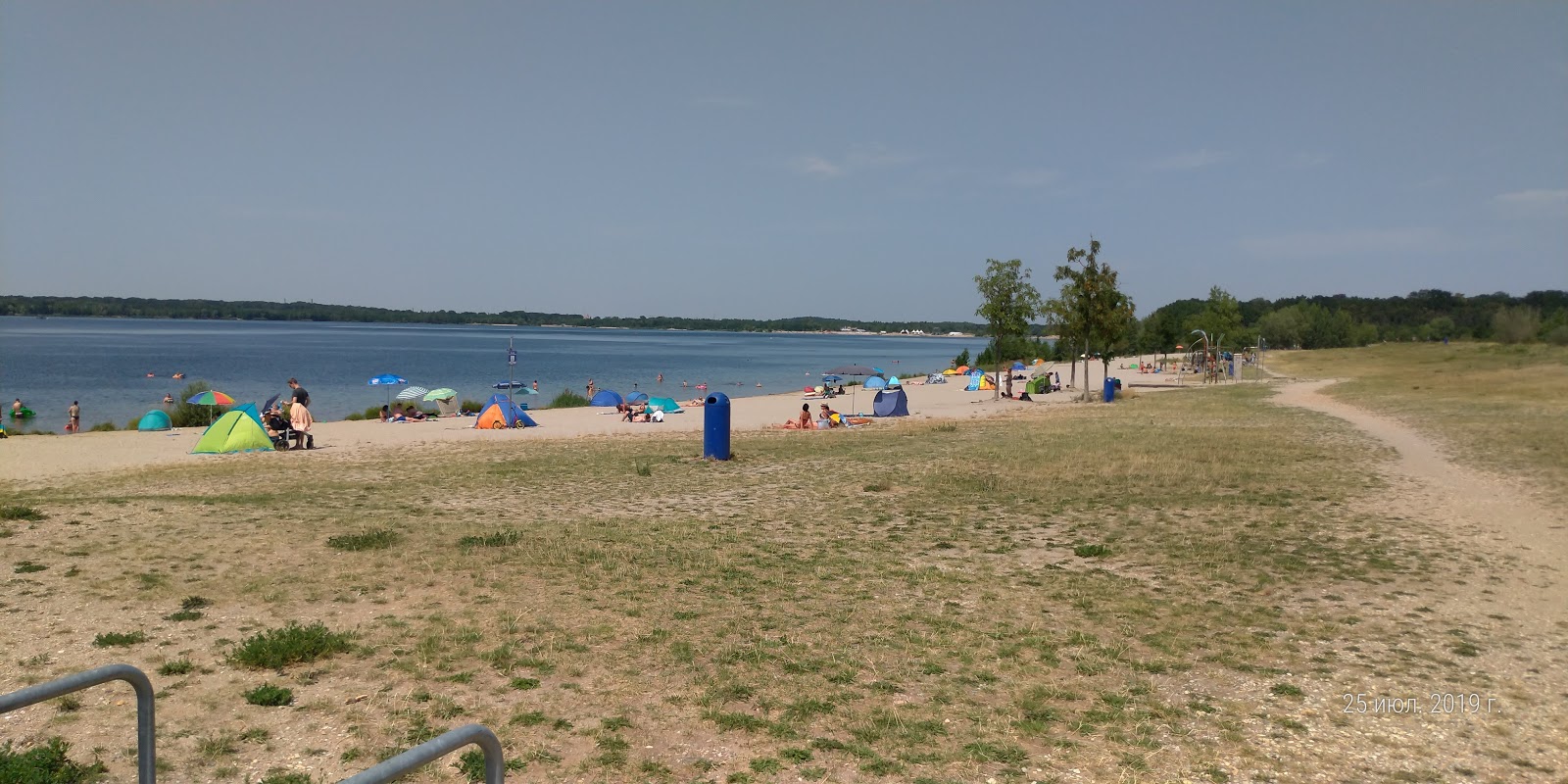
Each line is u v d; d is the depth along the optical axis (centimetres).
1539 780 486
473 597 800
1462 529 1191
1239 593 874
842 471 1802
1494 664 670
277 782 446
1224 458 1936
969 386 5397
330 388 6231
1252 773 489
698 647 679
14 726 504
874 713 560
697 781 467
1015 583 905
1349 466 1817
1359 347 11950
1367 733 545
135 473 1961
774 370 9762
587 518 1288
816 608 800
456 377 7819
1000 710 570
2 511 1133
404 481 1723
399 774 256
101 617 709
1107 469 1758
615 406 4381
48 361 9025
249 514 1205
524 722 533
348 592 805
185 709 538
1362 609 820
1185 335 11844
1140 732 540
